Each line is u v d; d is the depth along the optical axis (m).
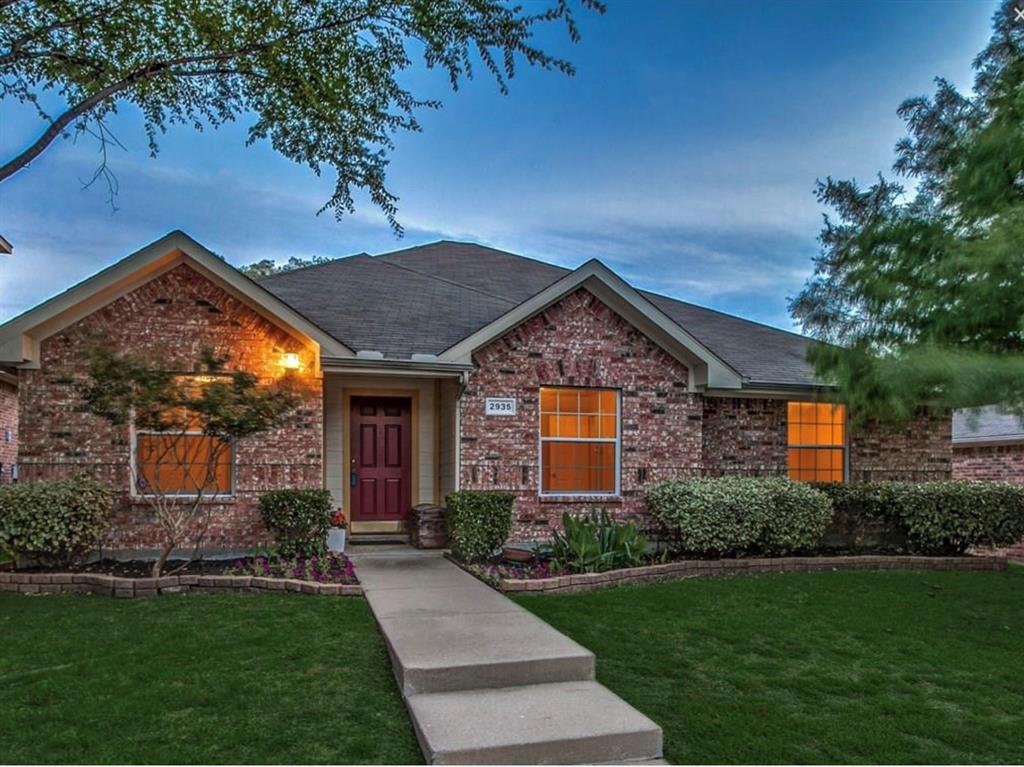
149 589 7.48
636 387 11.02
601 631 6.53
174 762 3.77
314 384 9.70
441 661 4.91
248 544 9.37
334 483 10.96
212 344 9.37
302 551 9.13
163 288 9.30
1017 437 13.72
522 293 13.77
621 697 4.97
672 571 9.16
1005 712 5.00
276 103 8.12
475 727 4.14
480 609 6.62
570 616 6.96
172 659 5.34
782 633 6.73
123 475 9.08
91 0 7.00
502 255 17.56
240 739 4.06
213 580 7.69
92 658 5.36
